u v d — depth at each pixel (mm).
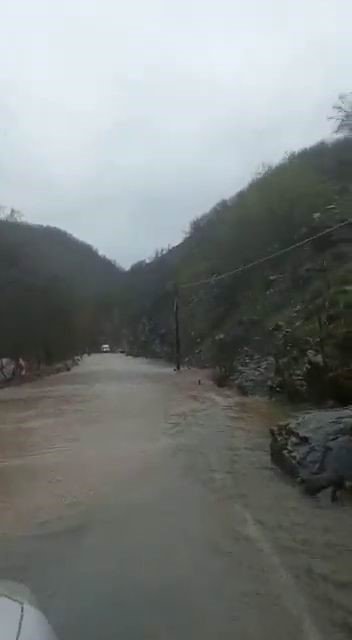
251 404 24078
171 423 19484
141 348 97438
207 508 9336
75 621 5383
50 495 10438
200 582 6324
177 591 6086
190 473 11961
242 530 8148
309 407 20609
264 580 6344
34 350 51750
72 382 40438
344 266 30844
